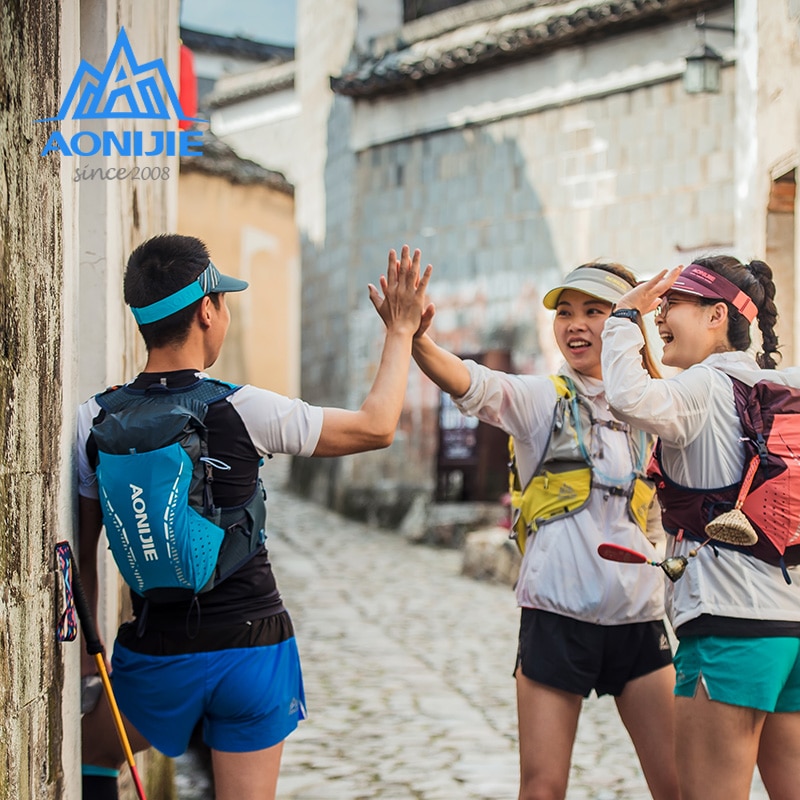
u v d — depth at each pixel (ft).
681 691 14.07
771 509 13.70
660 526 17.15
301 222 91.61
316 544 68.39
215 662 14.07
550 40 64.34
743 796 13.75
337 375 82.07
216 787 14.56
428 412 73.05
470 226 70.69
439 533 68.69
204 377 14.29
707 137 59.26
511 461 17.22
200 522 13.60
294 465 95.04
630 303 14.43
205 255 14.64
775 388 14.07
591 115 64.23
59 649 13.80
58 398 13.71
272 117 123.34
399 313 15.08
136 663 14.28
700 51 49.80
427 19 75.97
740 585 13.75
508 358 68.18
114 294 19.54
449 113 71.87
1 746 11.50
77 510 14.85
